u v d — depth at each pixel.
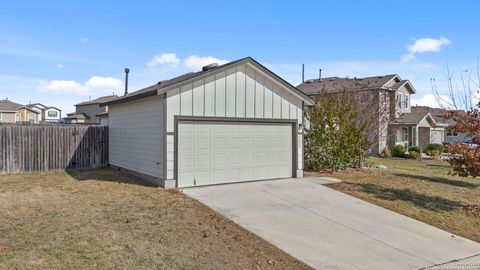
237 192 9.70
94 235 5.79
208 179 10.59
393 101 26.03
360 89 20.55
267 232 6.63
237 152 11.16
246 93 11.28
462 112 9.73
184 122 10.16
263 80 11.66
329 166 14.28
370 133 19.00
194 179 10.34
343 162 14.43
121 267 4.62
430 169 17.42
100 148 15.10
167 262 4.89
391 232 7.04
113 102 13.33
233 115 11.00
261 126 11.69
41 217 6.77
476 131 9.30
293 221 7.38
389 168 17.09
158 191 9.41
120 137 13.76
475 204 9.59
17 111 48.81
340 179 12.37
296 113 12.52
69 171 13.59
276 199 9.08
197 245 5.66
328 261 5.47
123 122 13.36
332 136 14.26
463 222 8.04
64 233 5.84
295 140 12.43
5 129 13.01
